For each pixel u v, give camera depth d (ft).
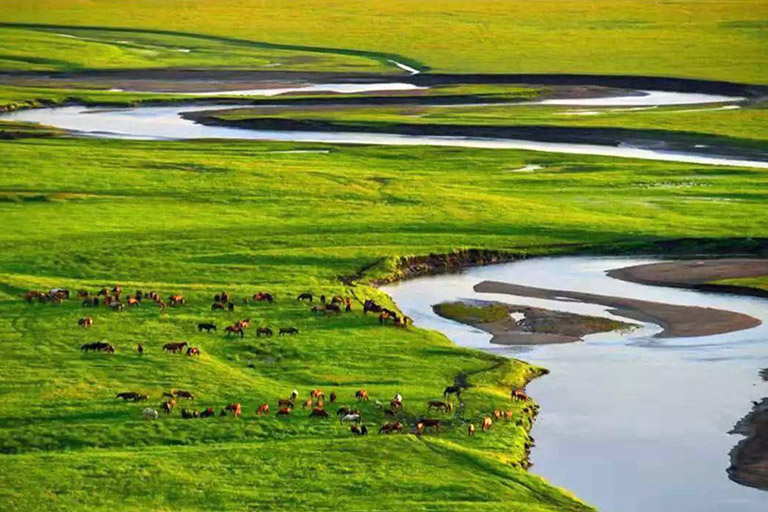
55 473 402.11
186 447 430.20
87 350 531.09
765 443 442.09
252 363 529.04
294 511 376.48
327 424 453.17
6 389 481.46
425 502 382.83
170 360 522.88
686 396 492.95
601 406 482.69
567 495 390.42
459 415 464.65
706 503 392.68
